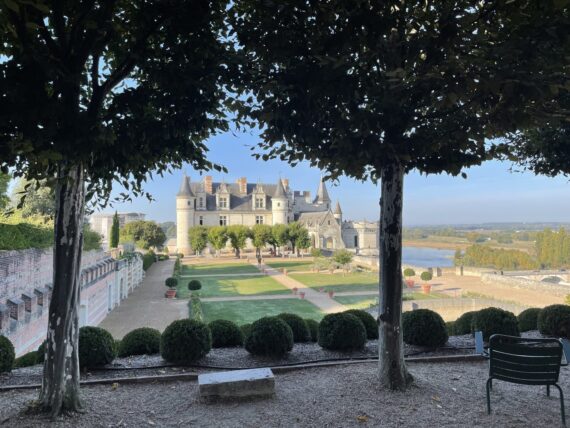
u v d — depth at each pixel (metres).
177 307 24.17
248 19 4.27
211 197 78.31
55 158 3.16
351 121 3.67
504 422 4.05
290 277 41.41
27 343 11.72
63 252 4.24
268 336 6.41
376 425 4.00
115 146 3.93
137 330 7.14
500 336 4.46
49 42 3.83
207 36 4.03
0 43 3.50
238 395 4.70
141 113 4.06
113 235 33.50
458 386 5.07
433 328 6.85
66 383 4.28
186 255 71.69
